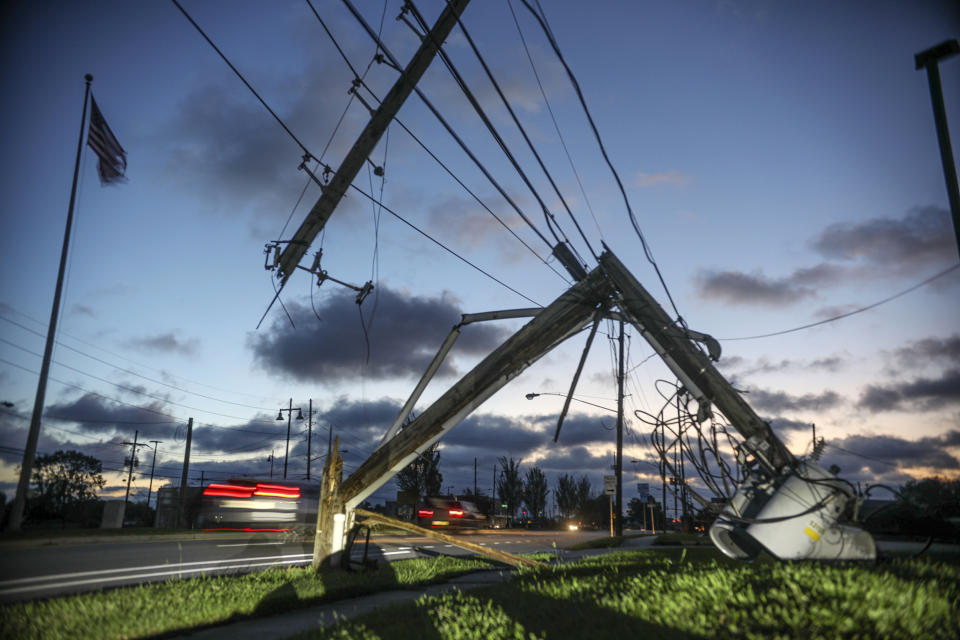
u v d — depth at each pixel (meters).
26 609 7.57
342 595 10.77
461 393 13.43
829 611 5.36
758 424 10.80
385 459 13.43
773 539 9.23
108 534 21.73
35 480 64.44
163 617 7.68
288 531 25.44
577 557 18.61
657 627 5.68
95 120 18.27
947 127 9.79
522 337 13.41
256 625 8.22
